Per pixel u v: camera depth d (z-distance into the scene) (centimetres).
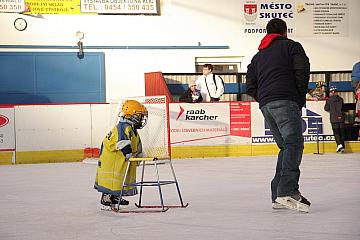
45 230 812
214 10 2786
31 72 2652
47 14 2659
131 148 933
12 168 1967
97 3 2702
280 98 901
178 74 2706
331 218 843
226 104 2295
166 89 2470
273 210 933
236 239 707
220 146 2289
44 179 1555
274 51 921
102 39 2711
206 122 2280
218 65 2814
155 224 833
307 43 2867
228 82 2730
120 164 945
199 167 1820
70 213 959
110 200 976
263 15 2825
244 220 843
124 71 2730
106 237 746
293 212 906
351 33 2898
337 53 2889
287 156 899
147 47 2744
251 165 1864
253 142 2316
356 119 2480
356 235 712
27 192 1272
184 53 2769
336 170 1617
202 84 2431
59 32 2673
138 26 2736
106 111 2242
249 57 2820
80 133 2230
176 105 2258
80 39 2683
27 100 2652
